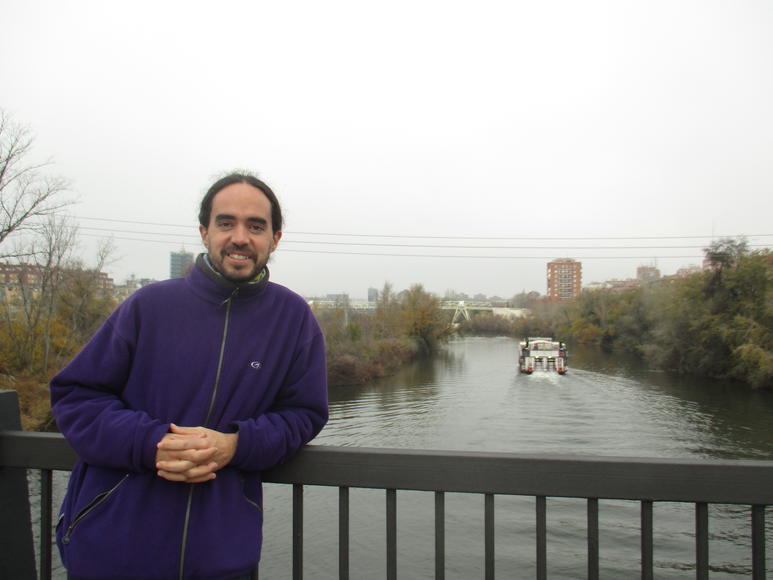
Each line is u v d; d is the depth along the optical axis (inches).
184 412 63.6
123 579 59.1
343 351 1888.5
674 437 954.7
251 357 66.1
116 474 61.7
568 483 64.6
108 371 63.4
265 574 432.1
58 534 64.2
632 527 526.9
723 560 456.8
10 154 923.4
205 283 66.4
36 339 1214.9
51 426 941.8
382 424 1146.0
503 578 433.1
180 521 60.3
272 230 72.3
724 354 1588.3
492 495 66.3
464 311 5403.5
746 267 1497.3
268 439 62.4
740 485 62.8
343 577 68.6
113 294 1737.2
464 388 1674.5
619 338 2780.5
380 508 571.8
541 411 1268.5
